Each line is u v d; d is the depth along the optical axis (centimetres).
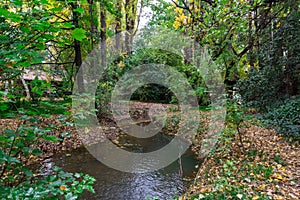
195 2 585
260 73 641
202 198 255
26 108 136
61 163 425
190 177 367
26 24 118
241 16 394
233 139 435
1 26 114
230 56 556
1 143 124
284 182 267
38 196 99
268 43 653
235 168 321
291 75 623
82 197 308
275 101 618
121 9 826
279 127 461
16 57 105
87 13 623
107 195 314
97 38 607
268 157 349
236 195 244
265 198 233
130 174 384
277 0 466
